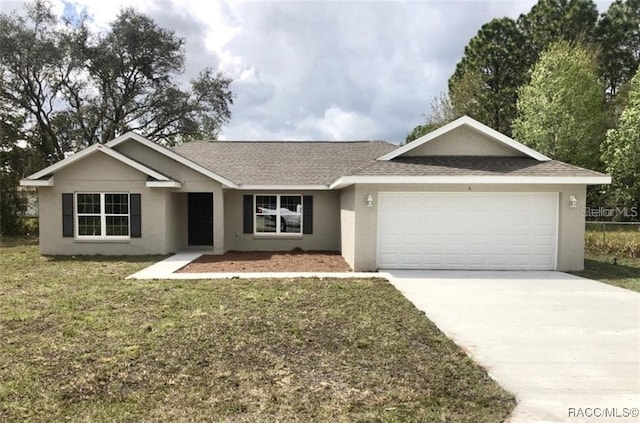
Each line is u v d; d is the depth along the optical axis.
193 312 7.58
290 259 14.63
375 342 6.05
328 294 9.05
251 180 16.94
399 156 13.46
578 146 24.97
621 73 33.00
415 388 4.61
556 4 34.25
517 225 12.36
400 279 10.88
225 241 17.22
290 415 4.03
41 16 31.08
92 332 6.45
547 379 4.87
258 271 12.17
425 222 12.37
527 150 13.16
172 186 14.79
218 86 36.34
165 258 14.41
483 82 35.25
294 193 17.28
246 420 3.93
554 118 24.84
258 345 5.91
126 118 34.81
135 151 15.59
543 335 6.46
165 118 34.62
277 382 4.75
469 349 5.84
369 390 4.56
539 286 10.12
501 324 7.02
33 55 30.22
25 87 30.86
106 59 32.59
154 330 6.54
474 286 10.08
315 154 19.73
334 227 17.31
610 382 4.79
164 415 4.02
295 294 9.04
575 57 26.11
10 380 4.78
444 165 12.54
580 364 5.32
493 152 13.53
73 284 10.08
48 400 4.32
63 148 32.78
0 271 11.90
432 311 7.83
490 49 34.91
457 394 4.48
